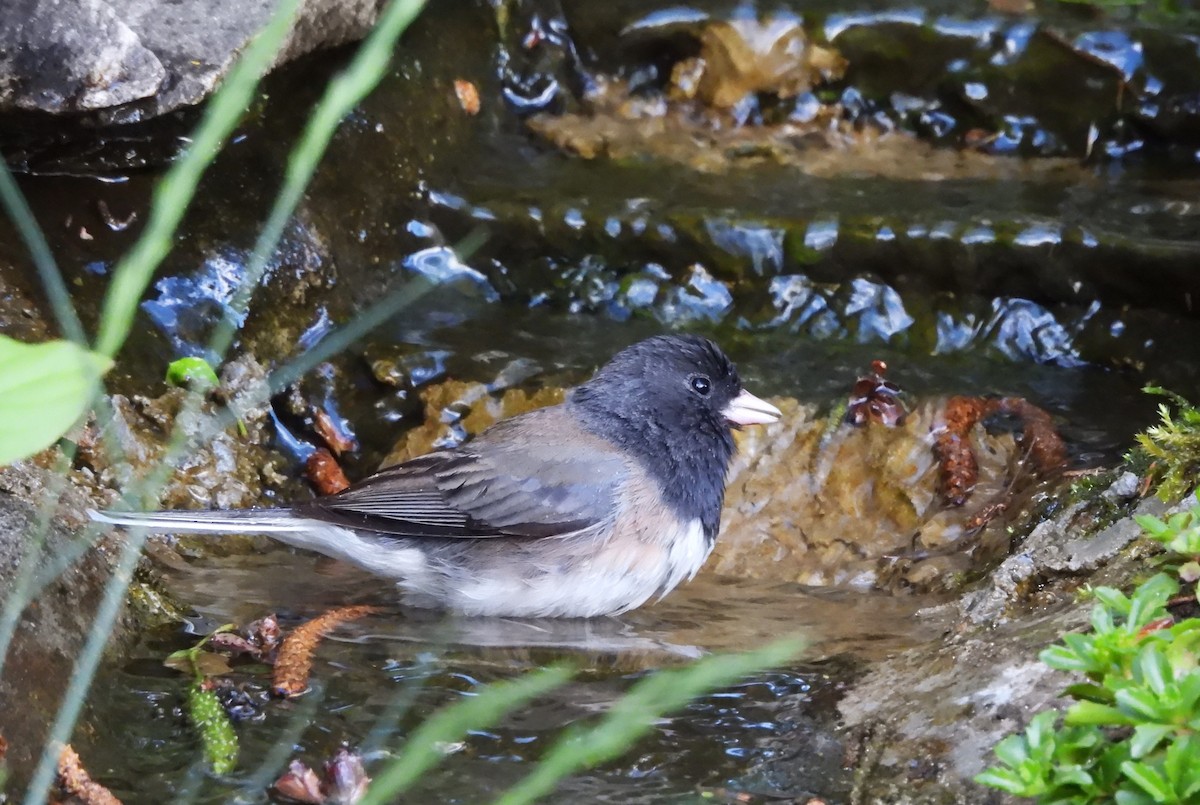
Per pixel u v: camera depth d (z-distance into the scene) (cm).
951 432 960
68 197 966
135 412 932
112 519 765
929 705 618
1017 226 1057
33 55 887
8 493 726
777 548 917
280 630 751
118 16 942
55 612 659
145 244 379
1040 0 1219
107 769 593
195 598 806
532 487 836
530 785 431
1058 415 982
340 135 1094
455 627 797
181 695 662
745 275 1109
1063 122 1180
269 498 965
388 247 1129
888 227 1074
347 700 668
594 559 832
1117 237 1034
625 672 716
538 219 1121
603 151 1205
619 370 895
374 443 1020
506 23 1235
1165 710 463
